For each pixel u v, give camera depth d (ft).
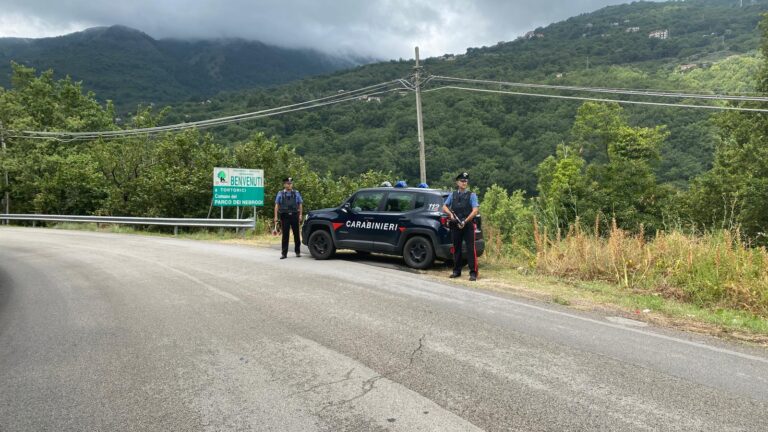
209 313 20.81
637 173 107.96
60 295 25.79
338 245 36.88
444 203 32.14
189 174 84.94
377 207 35.76
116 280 29.76
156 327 18.81
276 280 28.37
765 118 98.78
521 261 36.60
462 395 12.46
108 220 78.43
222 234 65.16
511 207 171.42
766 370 14.55
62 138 124.67
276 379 13.55
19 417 11.42
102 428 10.86
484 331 18.12
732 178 91.45
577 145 160.25
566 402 12.07
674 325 19.89
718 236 29.78
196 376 13.83
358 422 11.00
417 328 18.43
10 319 20.80
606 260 30.48
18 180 115.44
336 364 14.66
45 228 86.94
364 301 22.86
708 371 14.34
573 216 97.71
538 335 17.74
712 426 10.89
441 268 34.19
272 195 87.51
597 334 18.07
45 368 14.56
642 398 12.35
